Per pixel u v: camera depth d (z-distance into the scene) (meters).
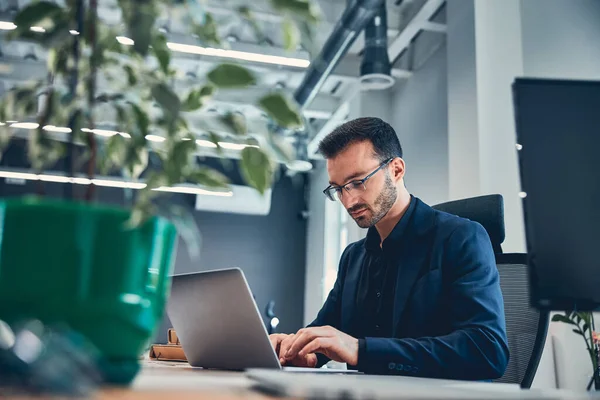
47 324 0.50
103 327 0.52
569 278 0.71
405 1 4.61
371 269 1.61
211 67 0.60
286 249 8.25
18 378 0.43
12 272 0.50
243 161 0.61
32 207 0.51
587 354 2.79
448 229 1.46
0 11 4.52
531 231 0.72
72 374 0.45
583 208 0.73
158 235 0.57
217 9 2.75
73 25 0.63
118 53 0.65
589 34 3.30
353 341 1.08
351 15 3.97
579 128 0.75
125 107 0.64
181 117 0.61
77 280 0.51
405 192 1.61
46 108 0.62
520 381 1.47
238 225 8.18
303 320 8.08
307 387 0.51
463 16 3.64
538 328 1.49
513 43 3.47
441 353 1.11
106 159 0.68
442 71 4.59
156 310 0.57
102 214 0.53
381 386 0.57
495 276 1.37
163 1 0.62
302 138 5.58
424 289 1.41
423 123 4.86
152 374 0.81
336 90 6.20
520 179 0.73
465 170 3.47
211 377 0.77
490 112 3.42
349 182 1.54
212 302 1.07
